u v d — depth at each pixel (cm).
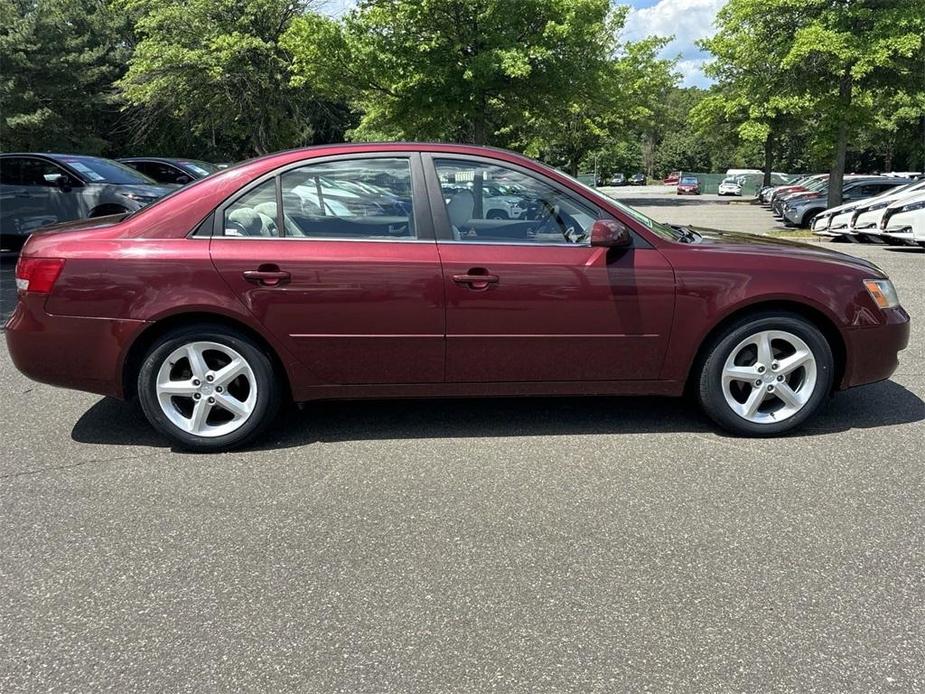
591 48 2039
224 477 371
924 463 378
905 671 226
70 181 1088
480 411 464
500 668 229
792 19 1525
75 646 242
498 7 1798
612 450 400
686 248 401
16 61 2858
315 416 459
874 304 407
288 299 383
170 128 3316
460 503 339
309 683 224
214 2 2442
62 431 438
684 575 279
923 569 281
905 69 1452
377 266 384
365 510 334
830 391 423
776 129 3378
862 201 1462
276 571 285
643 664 231
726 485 355
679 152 8831
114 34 3272
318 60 1941
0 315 750
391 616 256
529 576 280
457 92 1859
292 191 394
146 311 381
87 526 321
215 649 240
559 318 392
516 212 402
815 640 241
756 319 402
